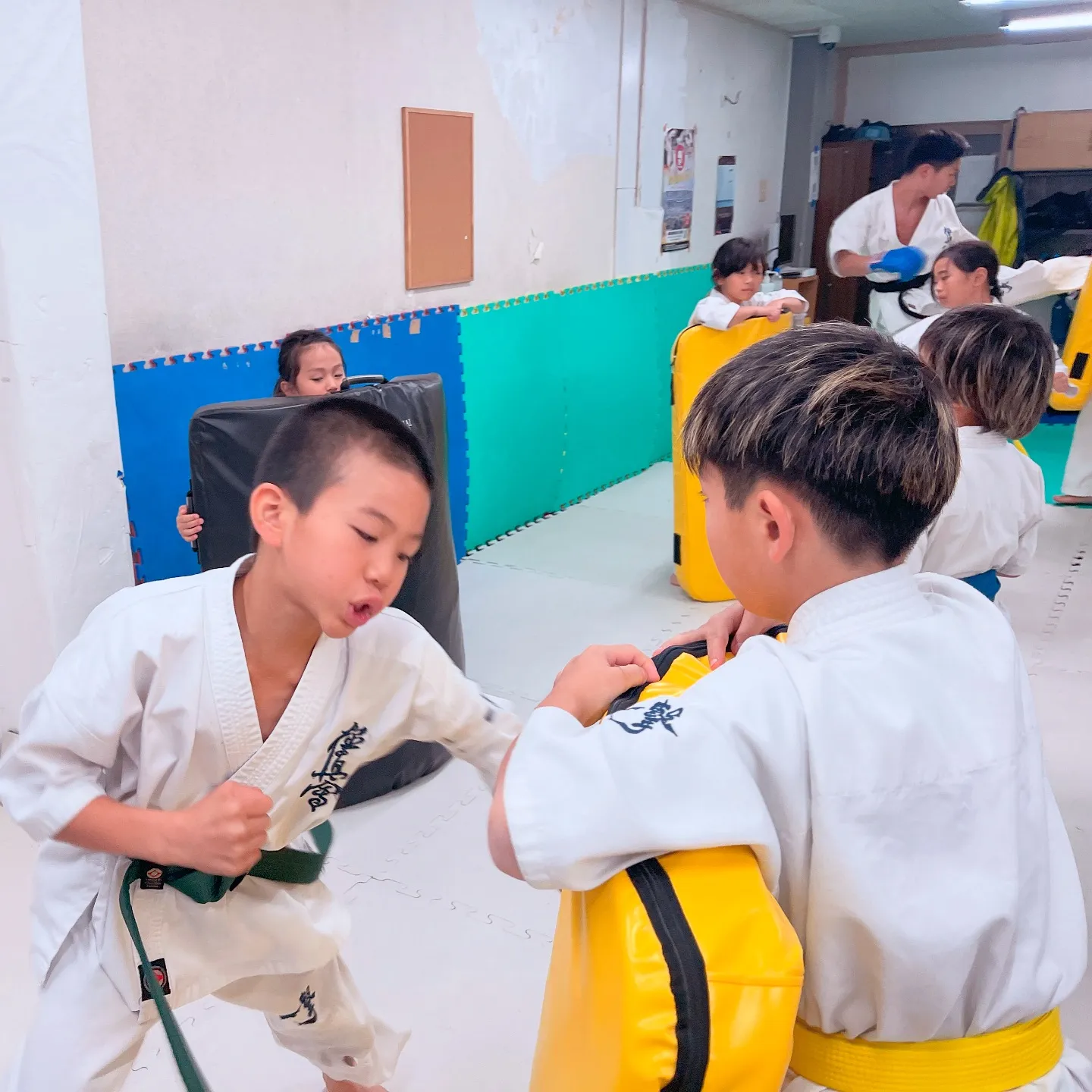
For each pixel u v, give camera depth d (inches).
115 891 41.2
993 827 25.9
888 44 280.4
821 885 25.0
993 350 64.1
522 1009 64.8
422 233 130.3
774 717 24.9
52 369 76.5
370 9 115.7
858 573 27.5
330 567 34.9
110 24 88.4
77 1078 41.1
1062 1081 28.0
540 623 126.3
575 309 169.0
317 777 42.8
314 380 98.5
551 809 23.5
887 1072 26.9
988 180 278.5
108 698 37.3
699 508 129.0
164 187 96.3
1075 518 169.6
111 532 83.8
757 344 28.7
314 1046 51.2
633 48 171.6
